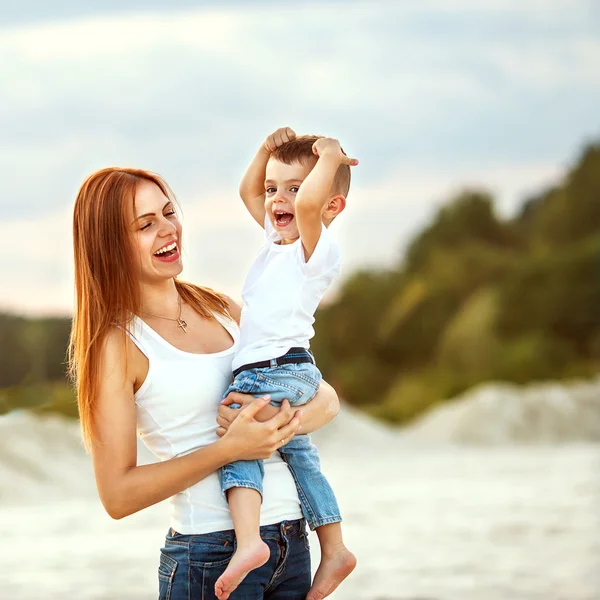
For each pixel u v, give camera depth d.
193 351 6.93
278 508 6.76
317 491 6.96
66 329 84.06
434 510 27.05
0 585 17.81
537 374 77.31
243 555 6.43
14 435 34.28
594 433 56.09
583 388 60.72
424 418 59.34
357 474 37.69
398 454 46.91
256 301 7.07
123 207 6.75
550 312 84.88
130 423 6.59
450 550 20.89
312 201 6.79
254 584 6.62
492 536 22.56
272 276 7.07
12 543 22.67
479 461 42.59
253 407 6.55
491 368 79.38
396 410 76.38
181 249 7.02
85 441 6.74
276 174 7.27
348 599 16.34
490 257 102.00
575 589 17.06
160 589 6.77
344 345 100.56
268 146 7.59
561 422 55.94
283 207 7.21
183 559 6.63
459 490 31.67
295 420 6.71
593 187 106.12
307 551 7.01
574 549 20.84
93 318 6.67
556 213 107.12
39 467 33.03
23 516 27.33
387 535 22.91
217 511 6.64
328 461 43.81
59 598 16.64
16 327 84.12
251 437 6.50
